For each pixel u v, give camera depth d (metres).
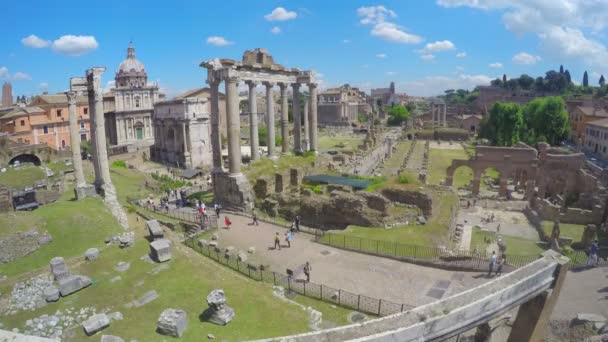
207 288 21.50
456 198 45.25
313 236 34.09
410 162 89.94
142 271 23.48
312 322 18.97
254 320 18.64
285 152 58.88
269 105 54.12
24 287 22.03
